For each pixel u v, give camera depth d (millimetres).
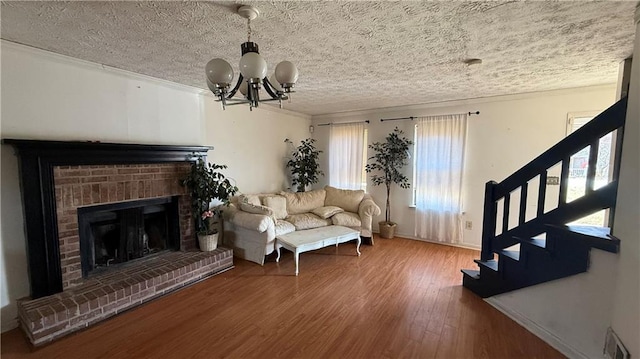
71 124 2648
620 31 2012
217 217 4164
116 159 2881
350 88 3662
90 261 2861
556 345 2123
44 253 2443
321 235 3836
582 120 3621
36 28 1980
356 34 2072
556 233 2152
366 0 1616
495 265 2830
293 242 3549
